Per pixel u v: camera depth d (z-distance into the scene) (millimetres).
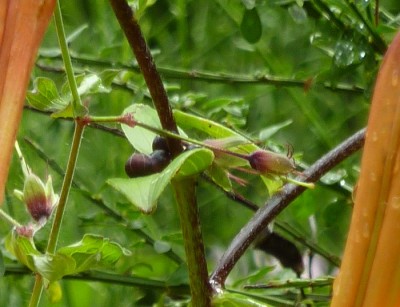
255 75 1080
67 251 838
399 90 761
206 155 831
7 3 759
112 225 1056
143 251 1123
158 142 841
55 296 865
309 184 839
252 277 1013
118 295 1122
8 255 1002
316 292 1033
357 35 997
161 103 834
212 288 857
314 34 1021
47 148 1167
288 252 1017
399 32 763
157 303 1030
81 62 1068
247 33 1021
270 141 1025
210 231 1279
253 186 1190
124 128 863
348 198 1025
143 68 830
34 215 850
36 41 760
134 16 826
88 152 1179
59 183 1137
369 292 760
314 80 1021
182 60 1244
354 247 762
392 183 760
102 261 844
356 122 1244
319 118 1238
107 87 885
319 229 1089
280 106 1311
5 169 758
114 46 1082
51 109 849
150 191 807
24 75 759
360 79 1094
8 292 1098
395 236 759
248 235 874
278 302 990
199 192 1269
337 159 881
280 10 1225
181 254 1137
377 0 965
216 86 1276
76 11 1202
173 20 1273
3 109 758
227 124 1025
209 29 1299
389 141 761
